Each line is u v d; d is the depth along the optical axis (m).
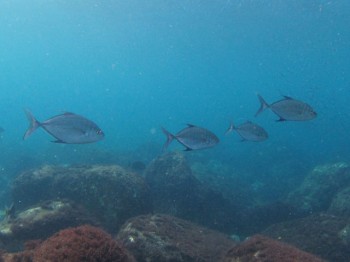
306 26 33.72
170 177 12.03
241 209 13.42
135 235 6.10
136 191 8.98
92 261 3.89
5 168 21.47
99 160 22.67
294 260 4.96
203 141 6.52
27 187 10.34
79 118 5.44
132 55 67.62
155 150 28.67
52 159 23.81
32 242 5.23
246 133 8.01
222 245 6.88
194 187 11.88
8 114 100.69
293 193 15.42
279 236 8.26
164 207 11.52
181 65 70.38
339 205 11.53
